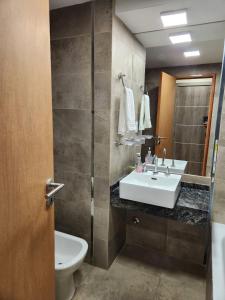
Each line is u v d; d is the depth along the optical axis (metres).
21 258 0.84
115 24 1.61
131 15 1.57
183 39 1.88
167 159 2.16
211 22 1.61
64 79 1.84
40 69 0.88
